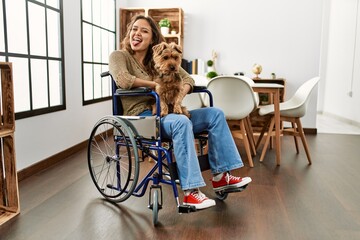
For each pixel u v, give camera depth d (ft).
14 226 5.36
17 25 7.79
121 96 6.30
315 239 5.01
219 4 14.87
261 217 5.78
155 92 5.55
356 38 17.65
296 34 14.56
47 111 8.82
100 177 7.94
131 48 6.59
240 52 14.98
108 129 13.05
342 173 8.59
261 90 9.45
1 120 5.80
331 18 22.40
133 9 14.69
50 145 9.04
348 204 6.42
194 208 5.38
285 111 9.52
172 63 5.91
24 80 8.07
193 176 5.36
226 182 6.20
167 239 4.98
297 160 9.98
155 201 5.46
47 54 9.04
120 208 6.15
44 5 8.81
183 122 5.39
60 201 6.45
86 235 5.09
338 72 20.54
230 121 9.66
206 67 15.23
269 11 14.62
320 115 22.57
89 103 11.54
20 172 7.68
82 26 10.93
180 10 14.46
